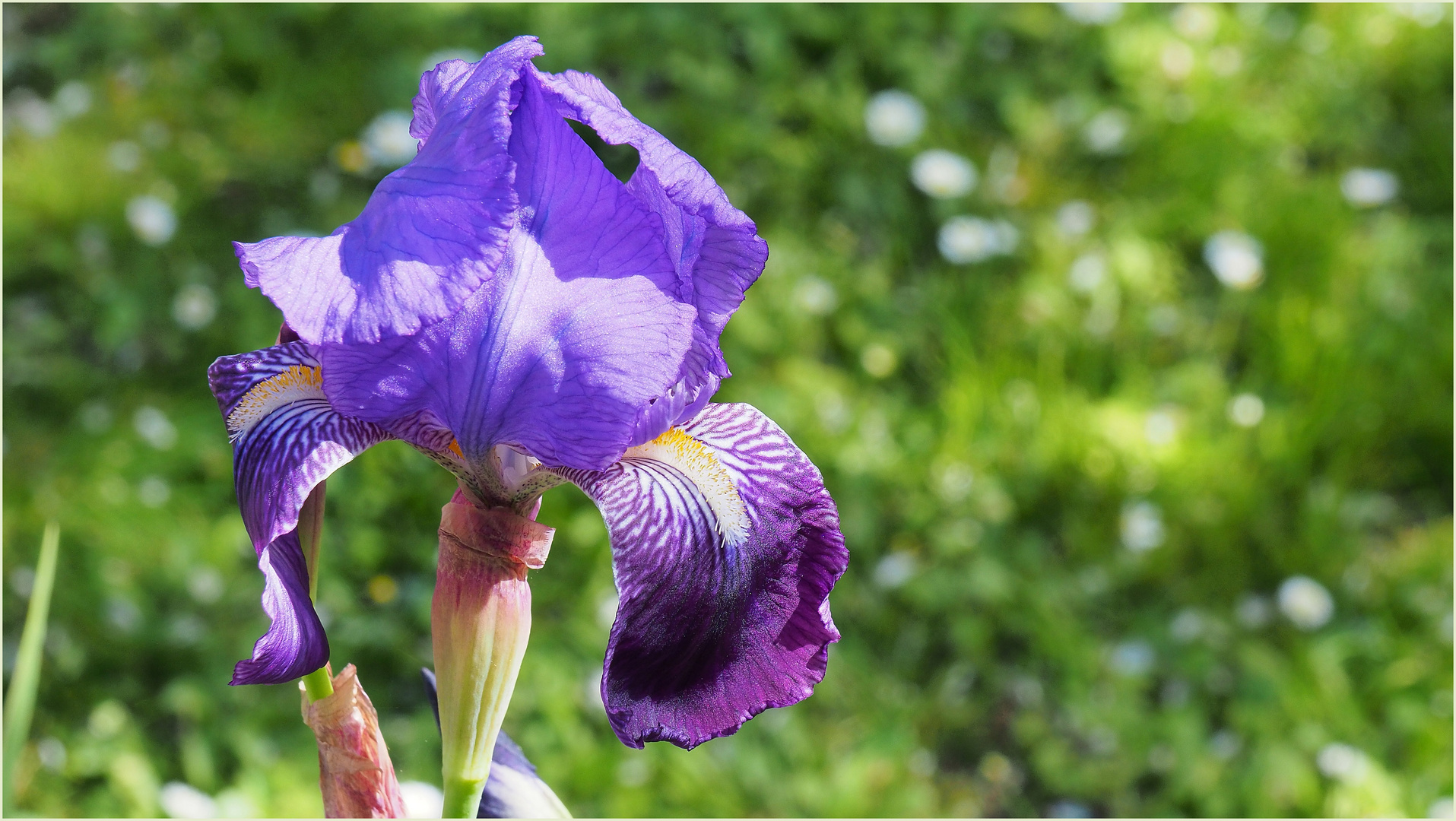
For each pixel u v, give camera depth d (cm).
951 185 186
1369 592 153
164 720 138
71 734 134
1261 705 141
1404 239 191
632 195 66
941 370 173
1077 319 176
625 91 198
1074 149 202
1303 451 162
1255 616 150
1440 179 205
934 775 140
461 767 68
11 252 179
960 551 153
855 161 193
